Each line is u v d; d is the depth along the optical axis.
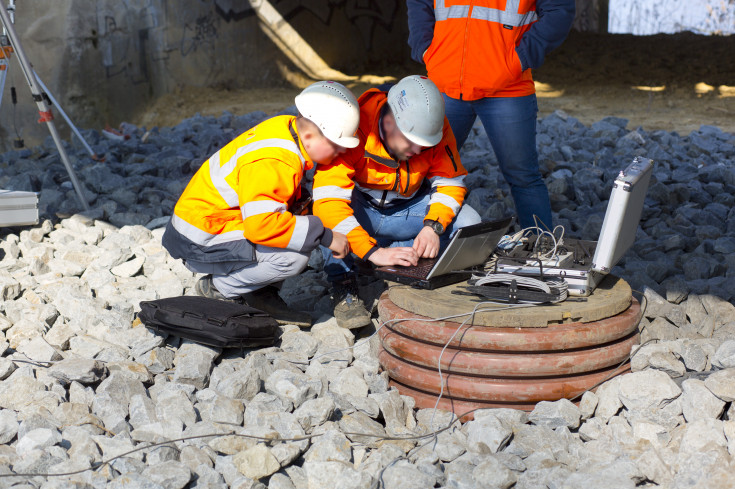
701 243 5.24
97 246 5.44
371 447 2.97
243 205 3.48
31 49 10.16
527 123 4.55
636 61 16.88
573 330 3.04
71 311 4.20
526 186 4.71
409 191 3.84
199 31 13.92
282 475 2.77
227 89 14.66
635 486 2.57
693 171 7.40
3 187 6.94
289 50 16.38
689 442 2.76
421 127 3.40
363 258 3.59
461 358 3.08
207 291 4.00
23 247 5.33
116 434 3.06
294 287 4.73
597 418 3.06
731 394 2.92
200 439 2.97
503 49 4.35
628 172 3.22
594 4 26.08
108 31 11.46
